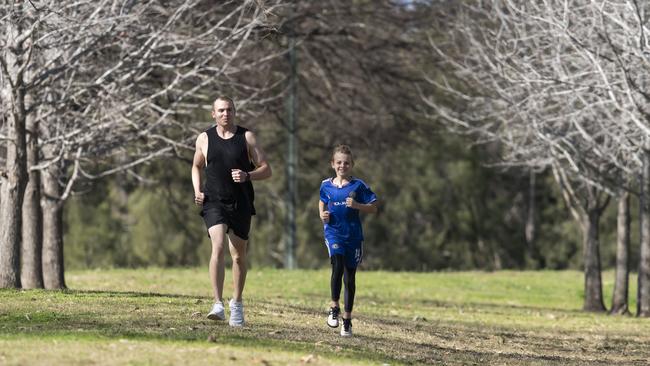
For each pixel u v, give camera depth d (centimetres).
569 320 4166
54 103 3503
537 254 10700
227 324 2395
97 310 2614
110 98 3812
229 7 4819
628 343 3281
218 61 4616
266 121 6538
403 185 10206
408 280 6344
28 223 3719
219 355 1897
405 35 6719
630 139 4366
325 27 6300
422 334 2855
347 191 2416
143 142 4912
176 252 9762
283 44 6166
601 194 5488
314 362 1933
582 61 4150
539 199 10925
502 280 6681
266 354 1967
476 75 4678
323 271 6625
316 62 6556
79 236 9919
